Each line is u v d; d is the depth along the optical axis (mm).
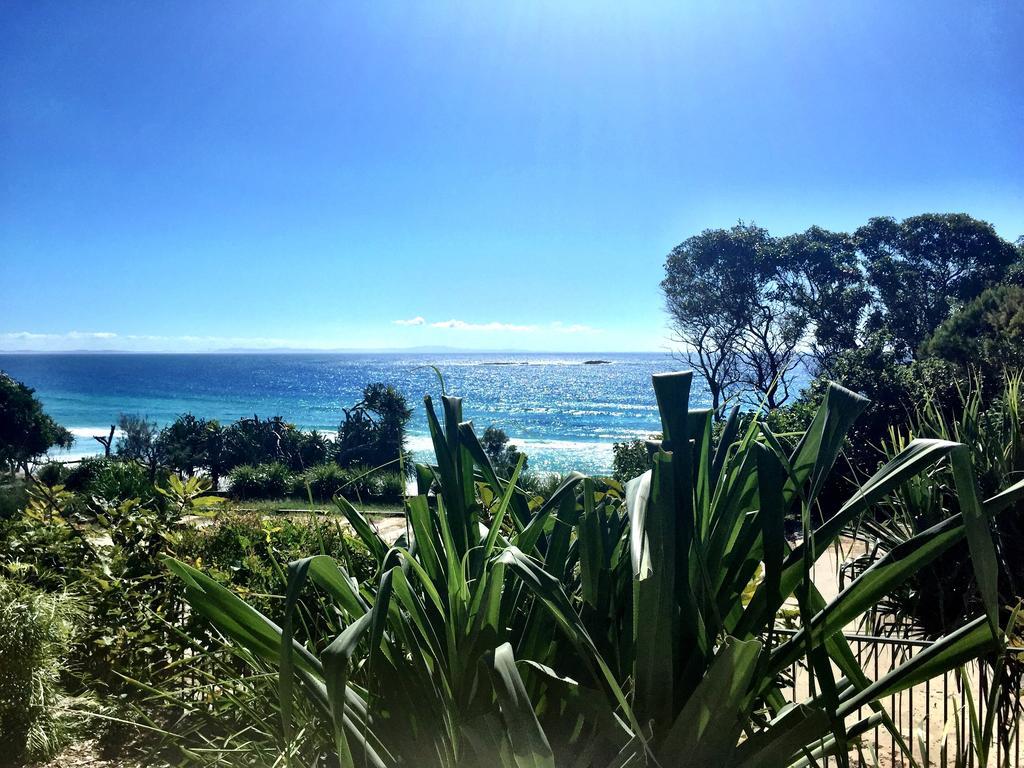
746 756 1477
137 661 3516
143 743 3016
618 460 18062
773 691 1754
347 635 1231
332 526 3684
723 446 1720
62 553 4371
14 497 8016
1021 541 3242
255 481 24453
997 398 4594
